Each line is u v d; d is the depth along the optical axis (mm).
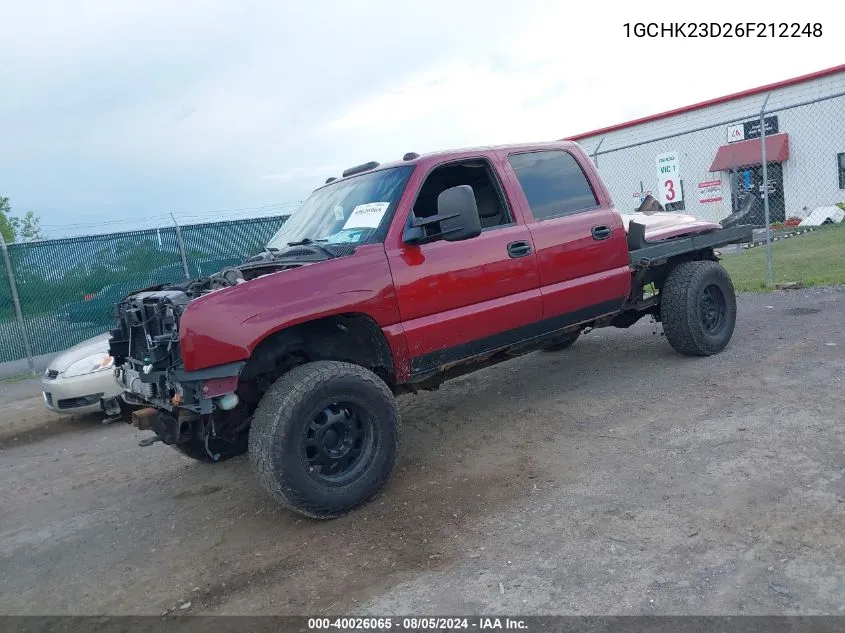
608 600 2832
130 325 4363
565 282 5133
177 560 3830
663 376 5887
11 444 7340
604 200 5551
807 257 12234
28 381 10320
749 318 7703
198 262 12352
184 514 4527
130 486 5320
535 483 4086
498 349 4887
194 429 4379
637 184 22906
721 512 3396
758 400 4914
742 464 3895
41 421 7785
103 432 7293
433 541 3561
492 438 5004
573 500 3775
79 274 11531
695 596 2779
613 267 5465
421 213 4852
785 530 3156
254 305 3734
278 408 3699
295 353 4316
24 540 4496
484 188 5043
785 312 7762
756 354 6113
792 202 20062
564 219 5188
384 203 4465
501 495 3990
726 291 6332
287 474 3691
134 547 4117
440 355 4500
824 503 3338
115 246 11766
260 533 4004
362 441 4074
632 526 3393
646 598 2809
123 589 3588
